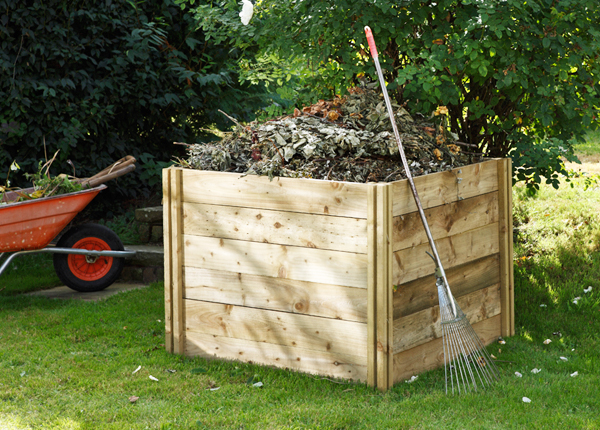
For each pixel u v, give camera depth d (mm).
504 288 4352
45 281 5961
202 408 3330
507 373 3773
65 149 6621
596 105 4770
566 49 4336
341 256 3520
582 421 3113
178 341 4125
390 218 3365
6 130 6410
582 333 4379
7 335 4492
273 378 3676
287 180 3627
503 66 4535
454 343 3629
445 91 4465
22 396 3508
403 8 4480
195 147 4230
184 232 4043
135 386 3619
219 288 3965
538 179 5035
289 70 5555
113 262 5664
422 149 4016
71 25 6871
